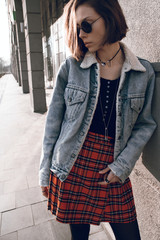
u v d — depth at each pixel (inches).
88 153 43.6
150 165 51.4
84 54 43.8
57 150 45.2
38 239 77.9
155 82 44.4
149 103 43.9
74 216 45.8
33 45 273.7
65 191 44.9
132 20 56.7
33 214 91.2
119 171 42.0
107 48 41.8
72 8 38.5
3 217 89.8
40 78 286.4
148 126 45.3
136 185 61.6
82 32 38.7
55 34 317.1
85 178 44.2
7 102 386.9
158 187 50.9
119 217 46.3
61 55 281.7
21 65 493.7
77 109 42.6
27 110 305.7
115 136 42.4
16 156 151.6
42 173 48.9
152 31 48.7
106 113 42.3
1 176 124.0
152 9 47.7
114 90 42.0
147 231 58.6
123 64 41.3
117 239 49.6
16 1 445.4
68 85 43.6
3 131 211.2
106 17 37.1
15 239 78.2
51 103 45.9
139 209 61.6
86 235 49.6
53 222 86.3
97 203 45.1
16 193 106.7
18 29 467.2
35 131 207.6
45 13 538.6
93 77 42.2
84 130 42.7
